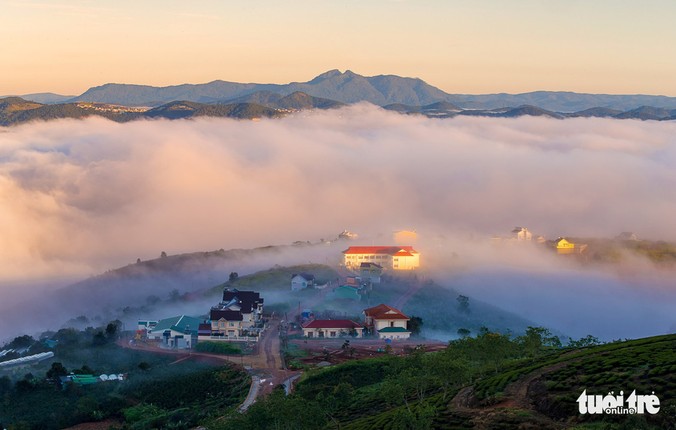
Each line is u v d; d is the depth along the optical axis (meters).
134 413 173.88
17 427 167.25
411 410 118.19
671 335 141.12
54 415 174.38
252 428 115.00
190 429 157.50
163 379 197.25
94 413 176.00
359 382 170.50
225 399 175.88
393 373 139.75
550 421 100.31
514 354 154.38
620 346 135.25
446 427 106.50
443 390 135.75
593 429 91.56
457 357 135.62
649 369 110.06
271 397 123.50
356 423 128.50
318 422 115.69
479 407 114.88
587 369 116.31
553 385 111.62
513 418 103.19
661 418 90.44
